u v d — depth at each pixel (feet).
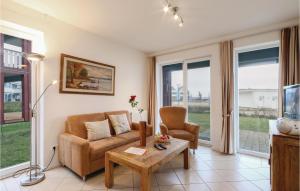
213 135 11.86
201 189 6.84
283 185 5.22
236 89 11.37
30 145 8.32
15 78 8.25
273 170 5.37
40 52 8.44
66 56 9.29
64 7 7.80
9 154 8.52
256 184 7.22
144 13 8.39
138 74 14.76
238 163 9.43
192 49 13.15
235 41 11.05
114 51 12.48
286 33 9.04
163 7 7.84
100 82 11.28
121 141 9.18
